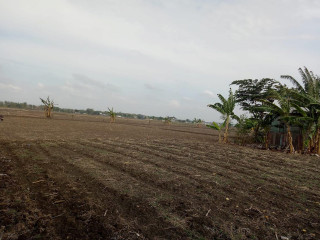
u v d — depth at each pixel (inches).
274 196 186.9
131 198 163.5
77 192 170.1
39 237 110.7
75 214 136.0
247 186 209.6
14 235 110.6
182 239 115.5
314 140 510.6
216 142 672.4
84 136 592.1
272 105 512.4
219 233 123.2
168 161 302.8
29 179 195.5
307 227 136.0
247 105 788.6
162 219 135.1
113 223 127.4
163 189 188.9
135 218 134.6
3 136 469.7
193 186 199.5
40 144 387.2
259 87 716.0
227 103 655.8
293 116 480.1
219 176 238.8
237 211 152.7
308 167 322.3
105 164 267.0
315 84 522.3
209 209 152.9
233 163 315.9
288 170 292.2
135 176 222.2
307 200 180.5
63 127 854.5
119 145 430.9
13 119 1048.2
